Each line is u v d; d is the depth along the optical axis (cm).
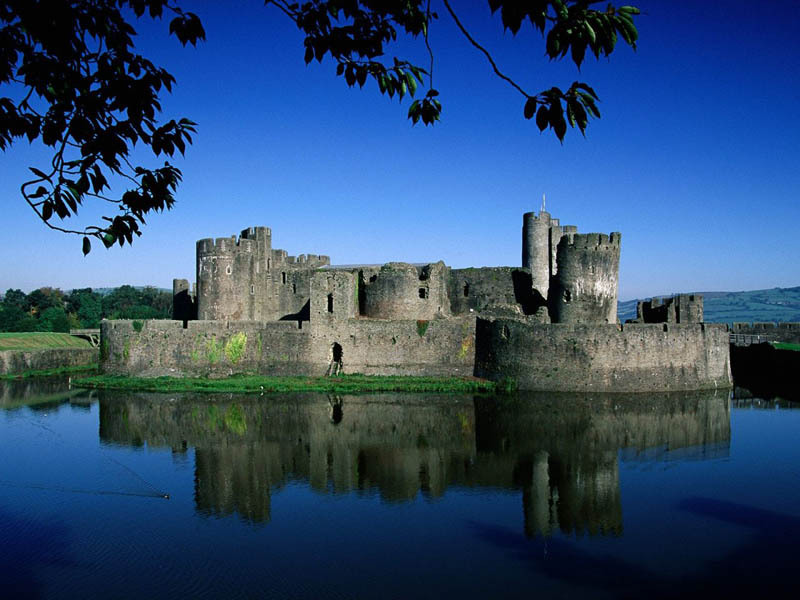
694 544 2550
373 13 1212
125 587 2222
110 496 3169
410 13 1168
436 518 2845
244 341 6944
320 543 2588
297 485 3316
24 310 16600
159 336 6975
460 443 4125
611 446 4053
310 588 2205
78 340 10156
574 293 6656
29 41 1112
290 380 6469
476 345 6538
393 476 3462
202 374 6869
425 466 3641
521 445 4088
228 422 4816
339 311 6838
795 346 7319
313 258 8869
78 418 5050
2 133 1118
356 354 6788
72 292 18538
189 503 3066
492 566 2366
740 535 2634
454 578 2270
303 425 4678
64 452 4006
